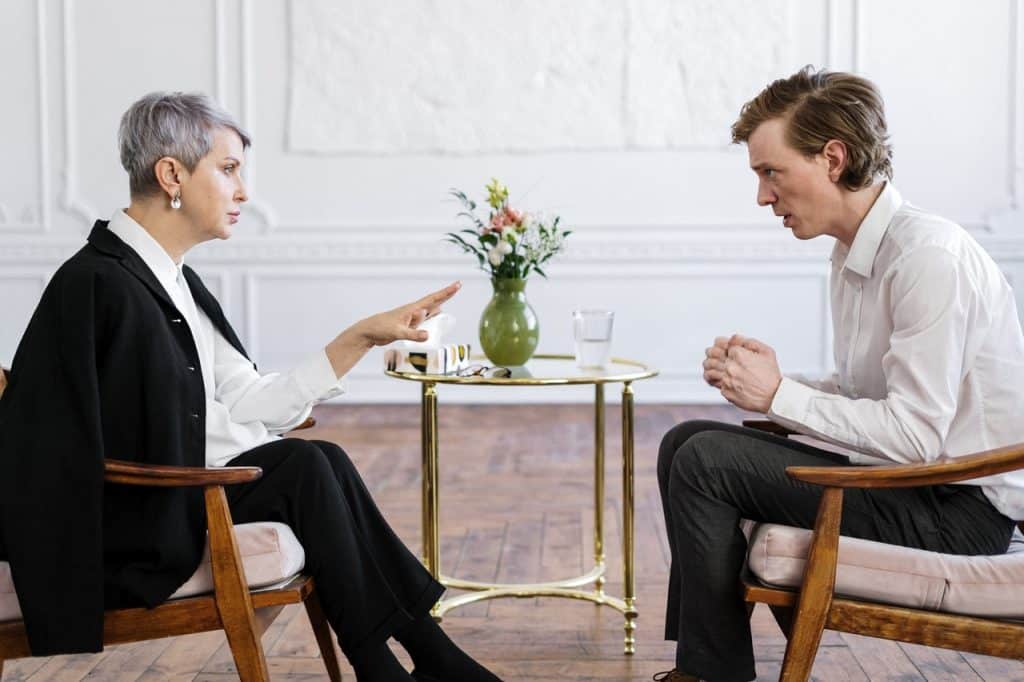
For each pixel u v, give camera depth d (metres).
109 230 2.35
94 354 2.13
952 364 2.12
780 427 2.67
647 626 3.08
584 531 4.04
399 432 6.02
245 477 2.06
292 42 6.67
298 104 6.70
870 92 2.25
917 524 2.19
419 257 6.74
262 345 6.82
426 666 2.36
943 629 2.05
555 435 5.93
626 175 6.68
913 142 6.58
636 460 5.27
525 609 3.23
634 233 6.70
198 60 6.71
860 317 2.35
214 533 2.08
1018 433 2.21
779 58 6.57
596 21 6.61
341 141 6.71
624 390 3.02
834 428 2.16
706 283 6.71
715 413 6.48
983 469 1.97
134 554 2.12
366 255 6.76
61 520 2.05
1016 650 2.04
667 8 6.58
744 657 2.27
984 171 6.56
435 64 6.66
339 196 6.77
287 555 2.16
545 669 2.76
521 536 3.98
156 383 2.19
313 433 5.98
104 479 2.07
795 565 2.13
